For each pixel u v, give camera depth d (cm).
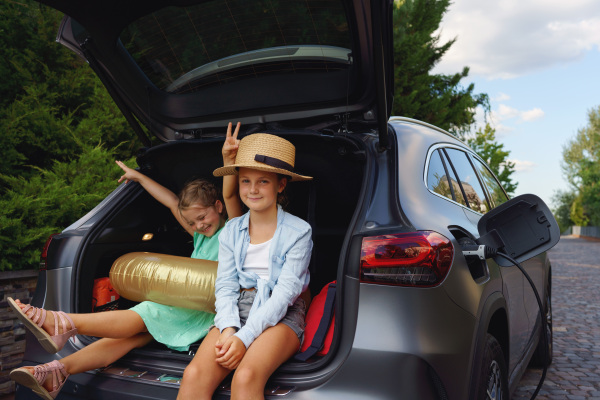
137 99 279
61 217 439
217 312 204
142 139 299
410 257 176
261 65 254
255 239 219
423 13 1228
